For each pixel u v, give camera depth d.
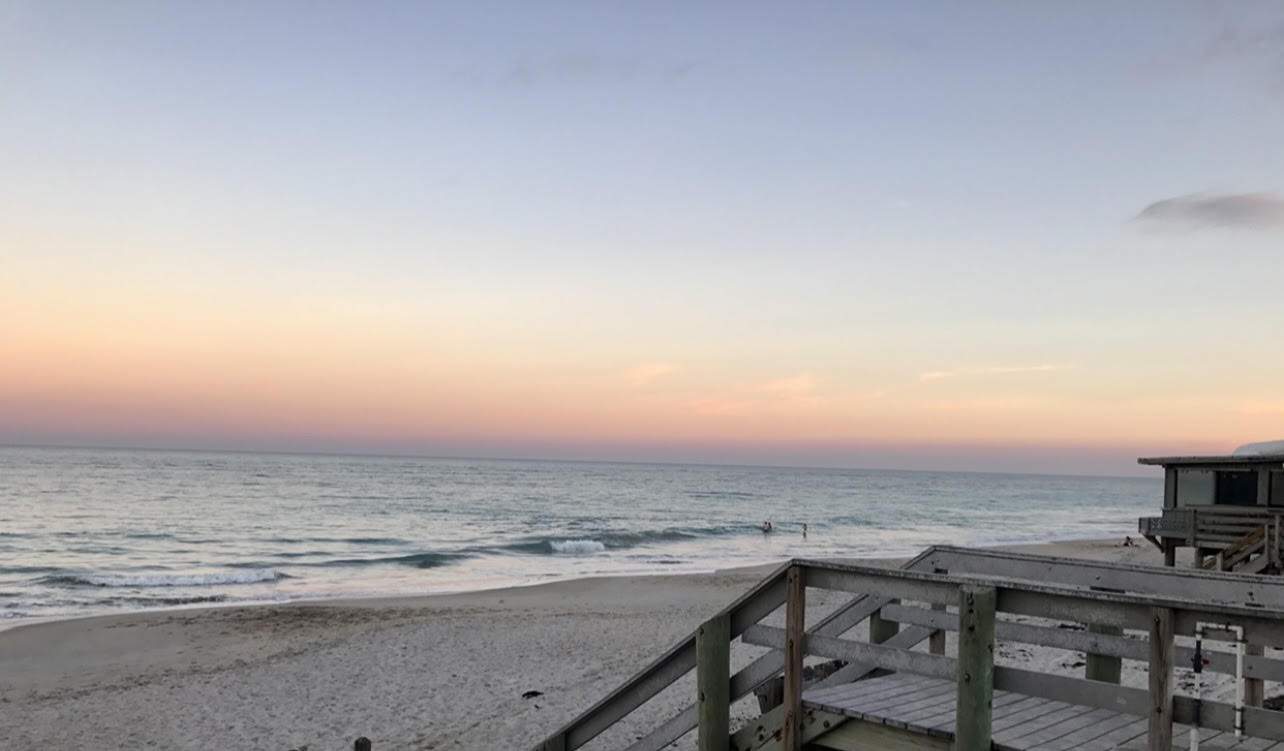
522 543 48.81
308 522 62.12
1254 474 23.53
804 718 6.14
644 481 165.88
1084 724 5.87
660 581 32.00
